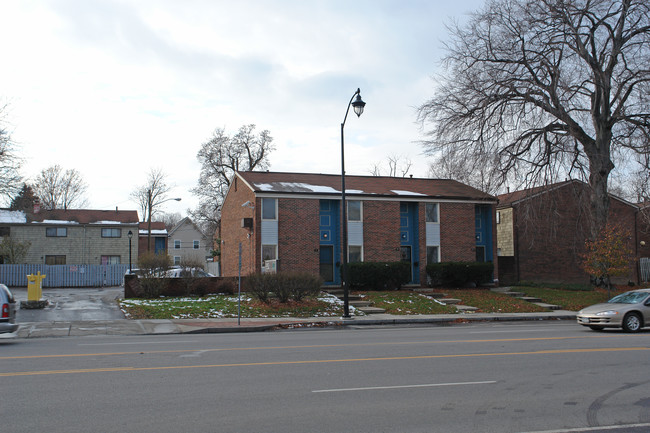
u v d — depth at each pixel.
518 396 8.01
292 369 10.03
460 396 7.96
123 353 12.17
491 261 33.94
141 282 26.38
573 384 8.87
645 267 39.81
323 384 8.70
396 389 8.38
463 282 32.44
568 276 36.94
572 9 28.14
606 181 30.66
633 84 28.80
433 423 6.56
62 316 20.88
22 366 10.27
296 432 6.13
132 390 8.17
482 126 29.83
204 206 60.69
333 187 32.59
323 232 30.97
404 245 33.00
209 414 6.84
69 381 8.81
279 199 29.94
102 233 51.81
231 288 28.00
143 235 64.25
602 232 28.88
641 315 17.59
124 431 6.11
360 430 6.25
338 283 30.81
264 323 20.17
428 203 33.38
